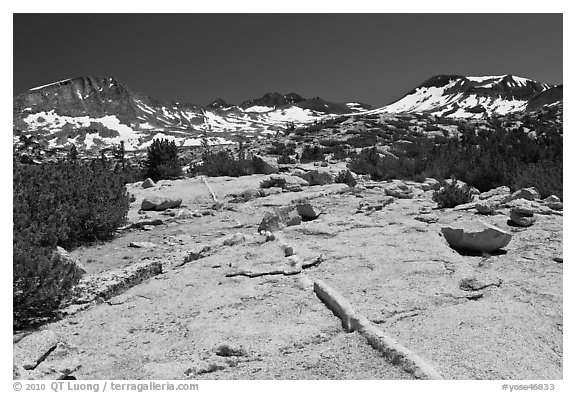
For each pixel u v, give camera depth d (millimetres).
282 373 4773
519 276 7320
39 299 6621
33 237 7730
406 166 20703
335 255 8203
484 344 5027
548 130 38000
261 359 5070
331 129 46781
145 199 13984
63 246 10516
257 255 8508
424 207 12164
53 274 6840
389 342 4930
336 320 5887
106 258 9742
